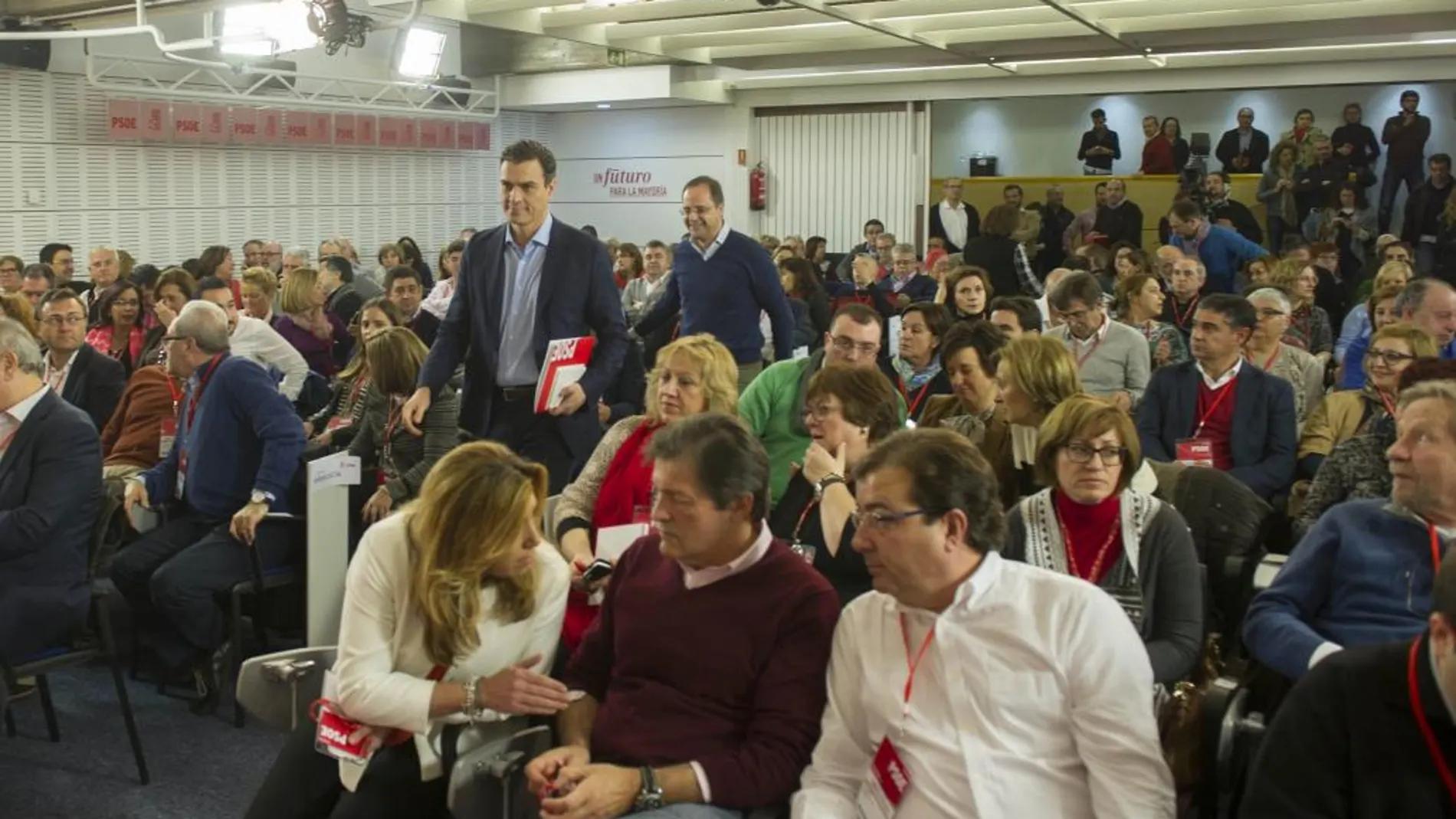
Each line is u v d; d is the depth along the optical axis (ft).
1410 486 7.84
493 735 7.52
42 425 11.24
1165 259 24.50
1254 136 41.24
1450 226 36.60
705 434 7.18
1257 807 5.55
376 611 7.63
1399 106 42.27
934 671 6.53
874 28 29.32
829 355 12.01
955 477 6.35
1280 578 8.46
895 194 45.73
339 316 27.27
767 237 38.22
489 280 13.12
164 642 13.33
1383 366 11.60
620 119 49.88
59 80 35.06
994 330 12.30
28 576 11.08
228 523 13.82
